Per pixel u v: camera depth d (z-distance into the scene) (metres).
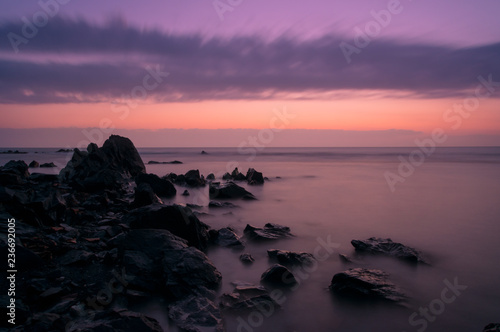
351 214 15.34
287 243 10.70
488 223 13.55
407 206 17.41
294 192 22.53
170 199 18.84
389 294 6.90
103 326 4.77
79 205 12.96
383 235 11.70
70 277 7.00
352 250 9.97
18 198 9.10
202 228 10.31
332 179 31.16
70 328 4.98
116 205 13.92
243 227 12.76
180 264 7.15
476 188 24.73
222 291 7.04
